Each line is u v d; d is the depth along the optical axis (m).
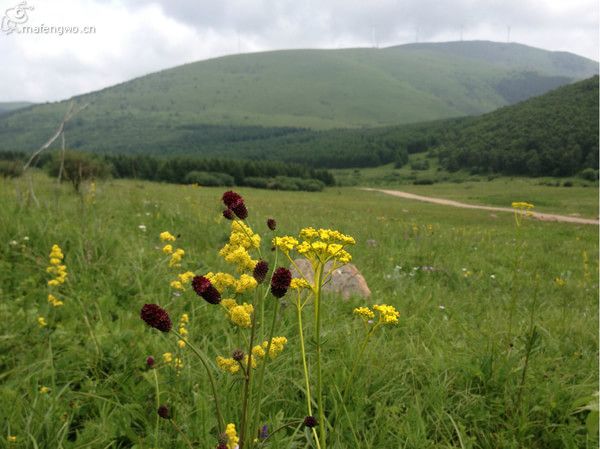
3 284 5.26
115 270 5.91
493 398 3.72
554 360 4.44
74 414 3.22
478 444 3.29
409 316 5.75
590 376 4.08
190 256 7.18
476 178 168.75
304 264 6.83
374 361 4.00
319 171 155.50
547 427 3.40
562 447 3.29
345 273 6.75
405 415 3.33
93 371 3.67
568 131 158.50
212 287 1.95
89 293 5.08
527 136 168.62
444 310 6.33
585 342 5.26
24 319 4.29
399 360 4.16
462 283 8.87
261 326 2.43
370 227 15.68
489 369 3.96
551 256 13.67
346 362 3.84
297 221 14.68
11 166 13.36
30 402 3.20
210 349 4.05
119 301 5.12
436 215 44.94
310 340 4.19
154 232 8.84
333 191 132.25
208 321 4.72
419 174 194.88
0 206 7.80
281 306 4.78
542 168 156.38
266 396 3.27
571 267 11.92
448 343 4.77
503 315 6.23
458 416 3.47
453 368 4.05
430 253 10.82
